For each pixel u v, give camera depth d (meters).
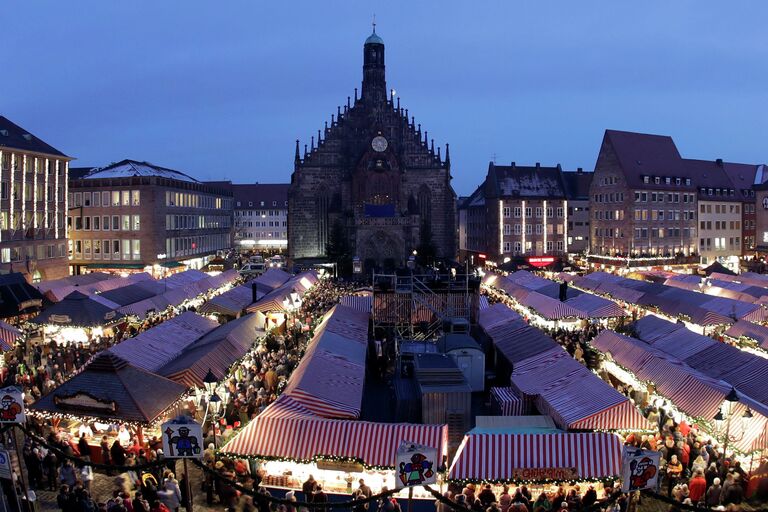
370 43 114.94
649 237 106.44
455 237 114.06
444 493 20.80
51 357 37.75
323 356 30.27
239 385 31.69
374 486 21.69
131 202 90.31
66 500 17.64
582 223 121.25
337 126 114.00
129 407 23.38
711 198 112.62
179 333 36.69
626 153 108.56
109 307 43.88
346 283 90.12
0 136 71.38
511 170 116.75
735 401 22.80
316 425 22.05
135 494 19.41
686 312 45.38
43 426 25.42
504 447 20.88
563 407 25.42
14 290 47.28
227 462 21.45
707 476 21.25
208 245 114.44
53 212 78.50
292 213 113.75
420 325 46.44
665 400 27.78
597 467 20.44
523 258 101.50
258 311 45.81
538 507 18.97
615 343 34.12
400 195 111.12
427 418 26.94
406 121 113.56
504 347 36.38
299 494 21.73
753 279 60.12
